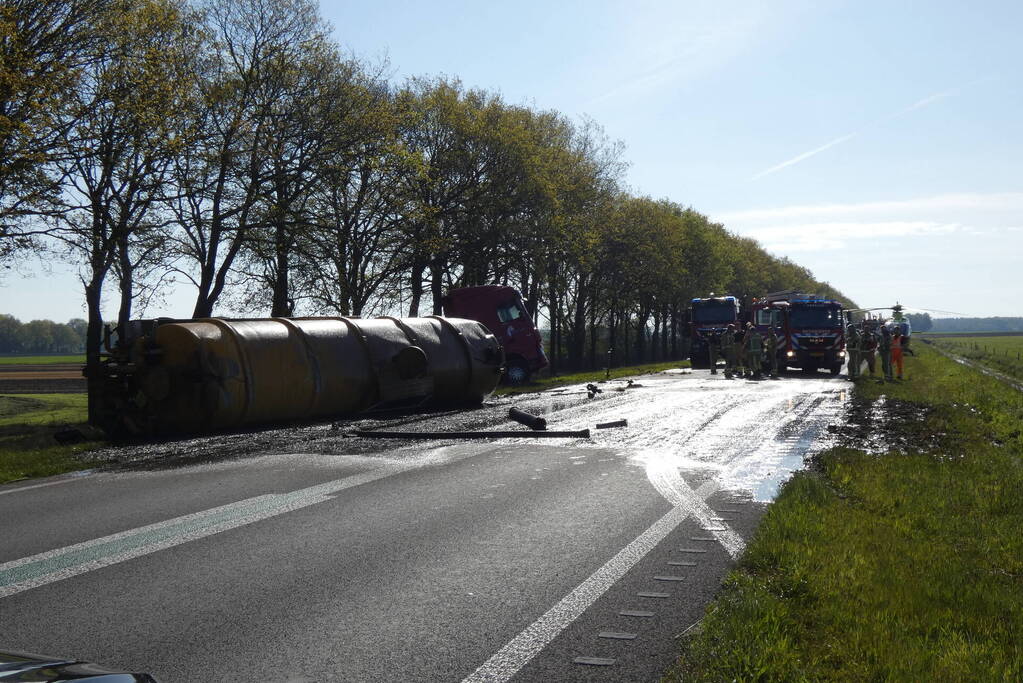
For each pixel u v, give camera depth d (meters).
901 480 10.07
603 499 9.26
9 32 18.47
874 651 4.45
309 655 4.72
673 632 5.01
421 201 37.69
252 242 28.16
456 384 21.92
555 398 24.61
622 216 62.16
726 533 7.55
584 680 4.31
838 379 34.62
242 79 30.33
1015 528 7.71
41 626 5.27
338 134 31.05
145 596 5.88
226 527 8.04
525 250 45.28
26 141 19.23
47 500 9.83
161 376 16.66
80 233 21.05
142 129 22.58
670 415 18.62
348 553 7.01
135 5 22.70
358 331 20.06
